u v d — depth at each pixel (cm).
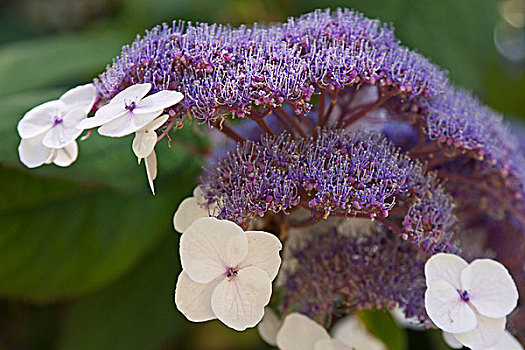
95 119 41
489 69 61
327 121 44
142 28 56
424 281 44
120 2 67
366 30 43
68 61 54
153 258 53
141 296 53
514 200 46
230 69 41
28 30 67
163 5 56
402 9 55
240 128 46
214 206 42
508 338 43
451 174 45
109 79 42
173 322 53
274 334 46
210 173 43
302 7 55
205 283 40
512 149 46
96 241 51
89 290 51
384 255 44
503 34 76
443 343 54
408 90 43
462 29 55
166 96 40
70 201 51
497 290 42
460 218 47
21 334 55
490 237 49
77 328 52
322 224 45
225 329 57
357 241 44
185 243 40
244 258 41
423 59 44
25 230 50
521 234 48
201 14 56
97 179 47
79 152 47
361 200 41
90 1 68
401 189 42
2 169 49
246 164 42
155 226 51
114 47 55
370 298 44
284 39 43
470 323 41
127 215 51
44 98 47
